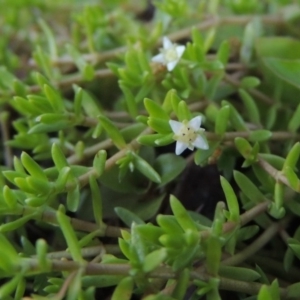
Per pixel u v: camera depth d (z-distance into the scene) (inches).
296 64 7.0
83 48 8.8
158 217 4.8
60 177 5.4
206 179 6.8
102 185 6.7
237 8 8.6
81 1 10.1
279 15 8.6
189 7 8.5
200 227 5.1
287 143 6.7
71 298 4.5
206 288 5.0
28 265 4.6
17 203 5.4
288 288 5.3
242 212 6.6
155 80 6.9
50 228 6.5
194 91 6.9
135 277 4.7
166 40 6.9
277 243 6.3
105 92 8.3
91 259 5.9
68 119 6.4
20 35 10.0
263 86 7.7
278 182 5.7
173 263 4.8
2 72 7.3
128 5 10.2
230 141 6.3
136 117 6.2
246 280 5.2
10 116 8.3
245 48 7.8
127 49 7.8
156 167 6.5
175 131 5.7
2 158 7.8
